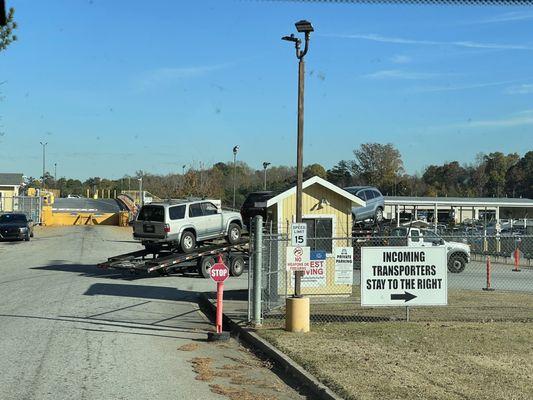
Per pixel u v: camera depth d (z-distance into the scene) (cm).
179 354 936
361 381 731
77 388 723
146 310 1414
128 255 2245
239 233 2419
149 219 2244
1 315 1265
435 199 5719
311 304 1448
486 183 9344
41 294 1622
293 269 1118
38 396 686
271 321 1205
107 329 1138
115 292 1722
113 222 5625
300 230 1125
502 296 1617
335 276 1267
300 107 1216
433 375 760
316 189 1844
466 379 740
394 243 2531
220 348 997
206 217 2312
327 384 724
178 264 2092
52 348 948
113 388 727
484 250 3241
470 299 1546
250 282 1198
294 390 744
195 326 1220
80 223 5556
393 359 851
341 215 1864
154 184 8000
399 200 5481
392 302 1166
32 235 3994
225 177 7969
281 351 912
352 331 1076
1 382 743
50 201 5997
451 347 931
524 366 809
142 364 856
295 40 1214
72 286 1817
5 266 2378
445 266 1173
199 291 1791
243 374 822
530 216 6831
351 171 9262
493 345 945
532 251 3200
